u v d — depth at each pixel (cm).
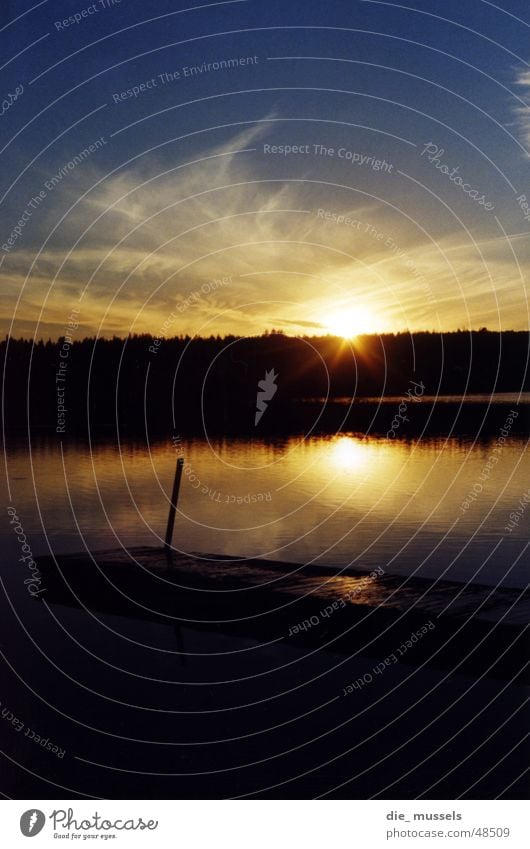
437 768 629
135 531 1511
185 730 700
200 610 980
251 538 1420
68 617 1020
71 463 2467
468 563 1198
